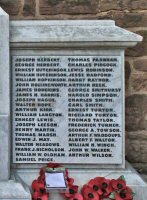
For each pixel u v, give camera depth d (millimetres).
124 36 4512
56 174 4457
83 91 4609
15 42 4508
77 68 4598
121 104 4609
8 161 4441
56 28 4578
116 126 4613
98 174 4562
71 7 5023
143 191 4500
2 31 4430
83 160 4621
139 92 5035
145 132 5035
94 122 4613
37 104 4609
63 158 4621
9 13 5031
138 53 5031
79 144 4621
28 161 4625
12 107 4605
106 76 4602
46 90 4609
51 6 5023
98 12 5035
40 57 4594
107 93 4609
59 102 4613
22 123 4617
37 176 4531
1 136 4438
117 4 5031
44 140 4621
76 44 4539
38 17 5031
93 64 4594
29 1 5027
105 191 4438
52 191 4418
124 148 4641
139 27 5039
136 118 5031
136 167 5023
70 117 4613
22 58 4590
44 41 4508
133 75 5035
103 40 4512
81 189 4500
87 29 4566
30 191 4457
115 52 4594
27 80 4602
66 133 4617
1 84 4453
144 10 5035
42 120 4613
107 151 4625
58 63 4594
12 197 4266
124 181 4457
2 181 4395
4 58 4441
